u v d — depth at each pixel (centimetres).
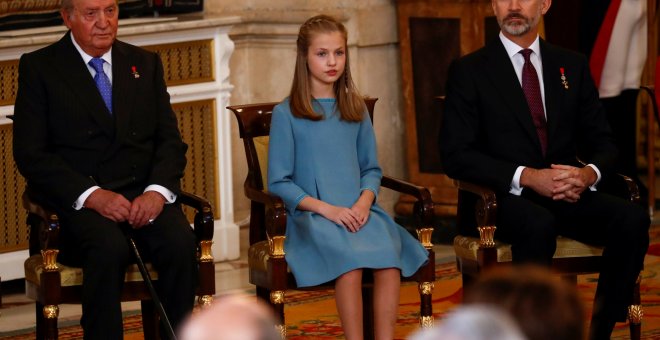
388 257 1182
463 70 1352
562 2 2150
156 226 1204
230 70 2053
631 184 1312
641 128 2488
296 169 1248
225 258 1853
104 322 1141
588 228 1284
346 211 1204
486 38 1917
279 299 1188
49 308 1152
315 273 1180
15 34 1616
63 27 1706
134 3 1853
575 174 1273
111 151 1245
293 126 1241
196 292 1224
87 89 1248
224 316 377
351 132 1262
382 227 1216
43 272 1152
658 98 1844
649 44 2147
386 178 1285
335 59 1232
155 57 1316
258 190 1236
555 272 1274
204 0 1995
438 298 1591
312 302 1584
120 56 1280
